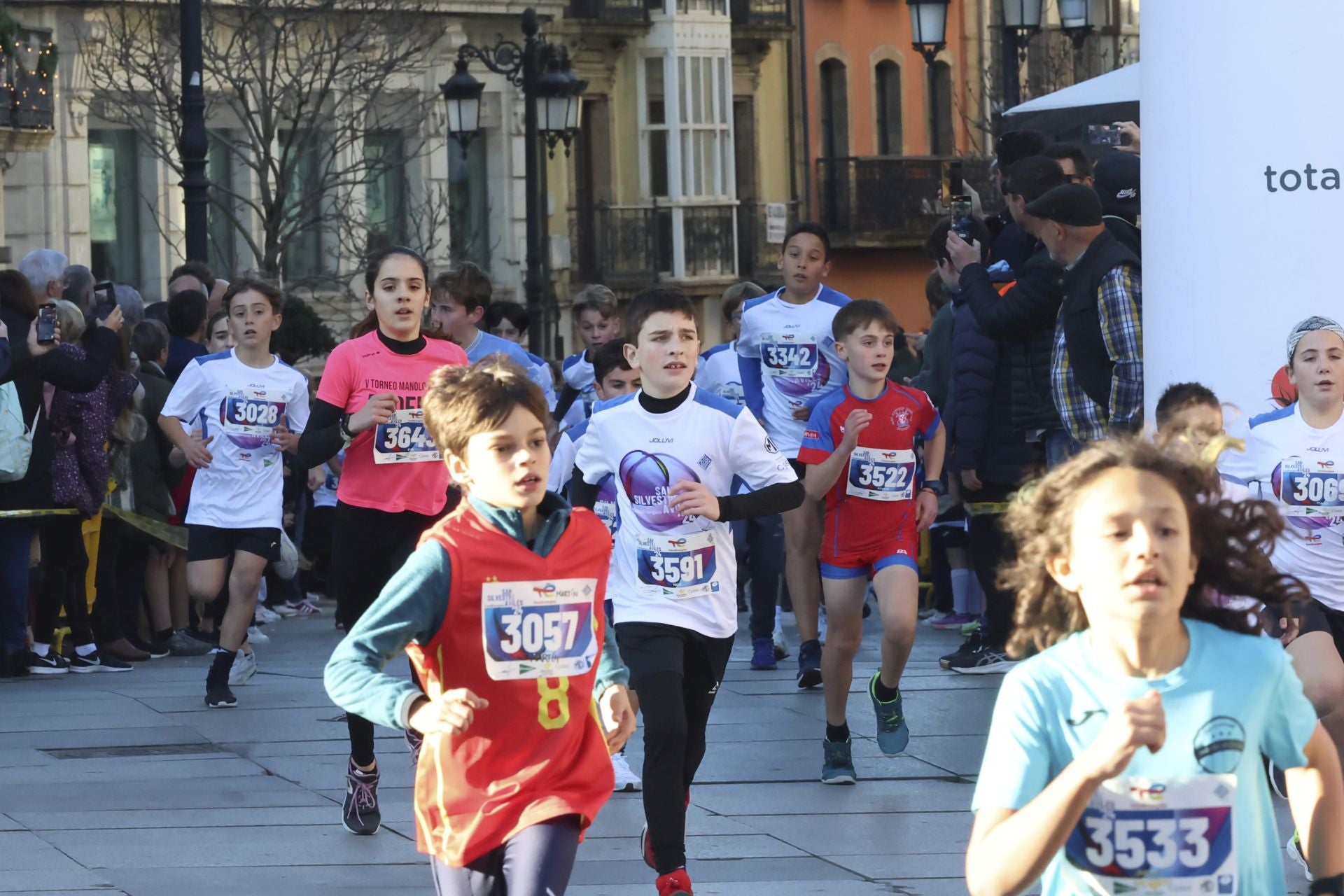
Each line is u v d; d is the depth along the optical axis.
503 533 7.97
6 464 19.25
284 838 12.84
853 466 14.22
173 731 16.84
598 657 8.11
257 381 18.61
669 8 63.72
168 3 46.94
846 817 13.35
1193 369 11.95
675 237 64.38
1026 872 5.83
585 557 8.07
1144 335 12.35
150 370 21.81
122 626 21.88
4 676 20.05
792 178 68.56
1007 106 35.50
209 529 18.47
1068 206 14.62
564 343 61.31
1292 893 11.09
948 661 19.45
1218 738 6.13
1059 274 16.06
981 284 16.55
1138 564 5.98
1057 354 14.97
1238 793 6.17
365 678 7.53
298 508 27.23
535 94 40.06
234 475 18.50
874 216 69.12
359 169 48.19
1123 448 6.19
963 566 23.11
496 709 7.91
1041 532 6.27
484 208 57.62
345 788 14.46
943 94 71.75
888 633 14.12
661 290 11.96
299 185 51.53
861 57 69.88
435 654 7.96
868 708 17.36
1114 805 6.16
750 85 67.38
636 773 14.84
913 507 14.41
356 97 49.69
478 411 7.89
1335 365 11.48
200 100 28.83
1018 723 6.18
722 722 16.94
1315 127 11.60
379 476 13.52
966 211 18.41
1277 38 11.60
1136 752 6.12
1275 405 11.70
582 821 7.89
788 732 16.39
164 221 49.91
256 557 18.27
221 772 15.06
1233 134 11.73
